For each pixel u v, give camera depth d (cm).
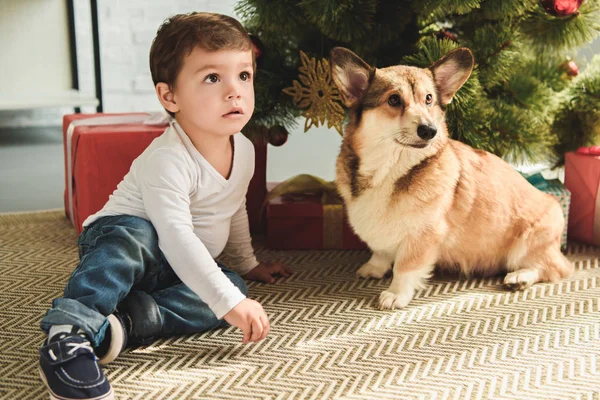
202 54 129
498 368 124
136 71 380
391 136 146
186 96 133
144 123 198
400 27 178
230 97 131
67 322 115
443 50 171
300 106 179
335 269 179
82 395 108
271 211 190
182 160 133
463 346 133
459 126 179
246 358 129
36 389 117
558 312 149
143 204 135
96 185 186
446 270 177
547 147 204
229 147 144
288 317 148
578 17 185
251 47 137
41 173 283
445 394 115
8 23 324
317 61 183
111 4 368
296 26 184
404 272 157
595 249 192
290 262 184
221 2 380
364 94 151
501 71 181
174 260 128
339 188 165
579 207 195
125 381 121
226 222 149
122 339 124
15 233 206
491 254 169
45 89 339
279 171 286
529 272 166
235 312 125
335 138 343
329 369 125
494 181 165
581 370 123
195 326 138
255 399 115
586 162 191
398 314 150
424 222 154
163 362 128
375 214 157
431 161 153
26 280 168
